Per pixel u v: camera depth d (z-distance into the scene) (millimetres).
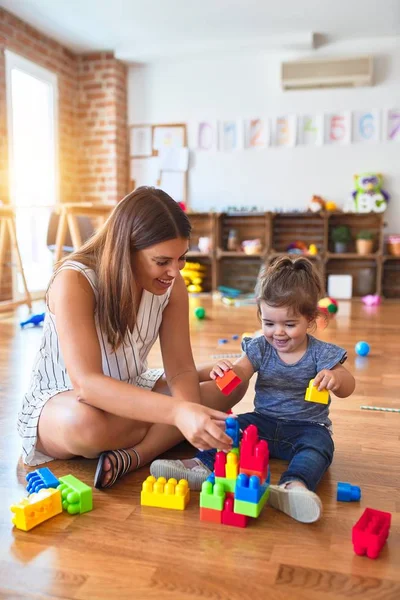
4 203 4062
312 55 4762
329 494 1139
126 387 1032
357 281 4840
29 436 1245
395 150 4703
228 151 4996
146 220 1037
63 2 3893
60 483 1106
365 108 4723
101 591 816
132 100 5129
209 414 1030
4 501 1095
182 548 931
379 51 4641
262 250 4961
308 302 1201
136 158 5168
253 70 4883
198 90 5000
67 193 4953
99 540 956
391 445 1407
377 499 1117
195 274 4996
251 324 3293
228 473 1017
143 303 1225
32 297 4555
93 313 1139
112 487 1157
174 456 1323
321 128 4797
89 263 1147
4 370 2195
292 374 1270
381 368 2236
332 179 4832
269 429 1287
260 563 889
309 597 806
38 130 4602
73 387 1140
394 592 819
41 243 4727
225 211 4855
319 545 944
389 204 4762
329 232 4891
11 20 4102
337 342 2773
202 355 2432
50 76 4629
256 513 981
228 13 4102
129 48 4809
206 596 806
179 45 4727
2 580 843
